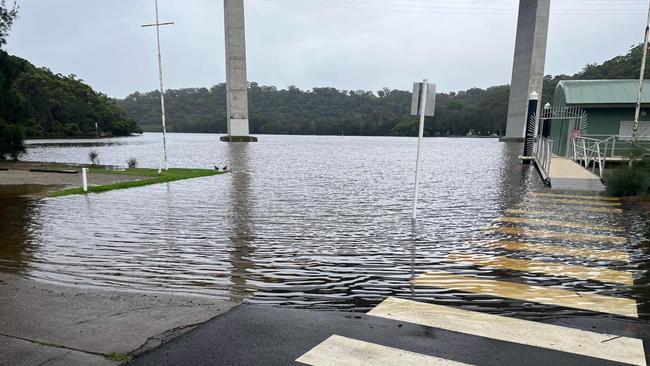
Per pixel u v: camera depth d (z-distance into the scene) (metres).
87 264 6.37
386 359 3.37
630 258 6.46
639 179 12.07
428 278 5.65
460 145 59.72
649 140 18.80
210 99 165.00
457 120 115.25
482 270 5.98
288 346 3.58
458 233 8.28
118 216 10.19
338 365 3.27
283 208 11.24
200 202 12.22
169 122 156.12
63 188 15.29
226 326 3.98
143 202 12.23
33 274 5.90
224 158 32.69
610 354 3.49
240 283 5.49
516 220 9.38
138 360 3.32
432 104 9.14
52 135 85.38
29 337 3.71
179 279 5.65
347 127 133.00
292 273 5.91
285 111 149.88
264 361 3.33
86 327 3.92
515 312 4.44
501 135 111.06
